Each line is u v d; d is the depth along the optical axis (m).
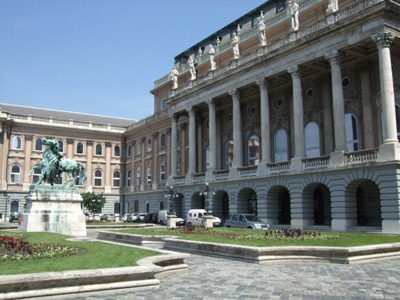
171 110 54.22
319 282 11.52
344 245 17.53
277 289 10.58
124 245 17.88
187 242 19.62
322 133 38.78
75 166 31.84
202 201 49.53
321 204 38.31
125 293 10.01
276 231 25.41
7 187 65.62
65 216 30.03
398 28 30.50
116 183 75.38
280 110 43.66
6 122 66.19
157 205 63.25
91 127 73.81
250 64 41.06
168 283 11.40
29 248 14.66
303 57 35.78
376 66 34.50
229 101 48.84
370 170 29.45
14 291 8.95
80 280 9.79
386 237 22.20
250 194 42.84
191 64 52.66
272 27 43.88
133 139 73.81
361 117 35.09
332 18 33.72
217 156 51.16
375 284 11.24
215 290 10.45
